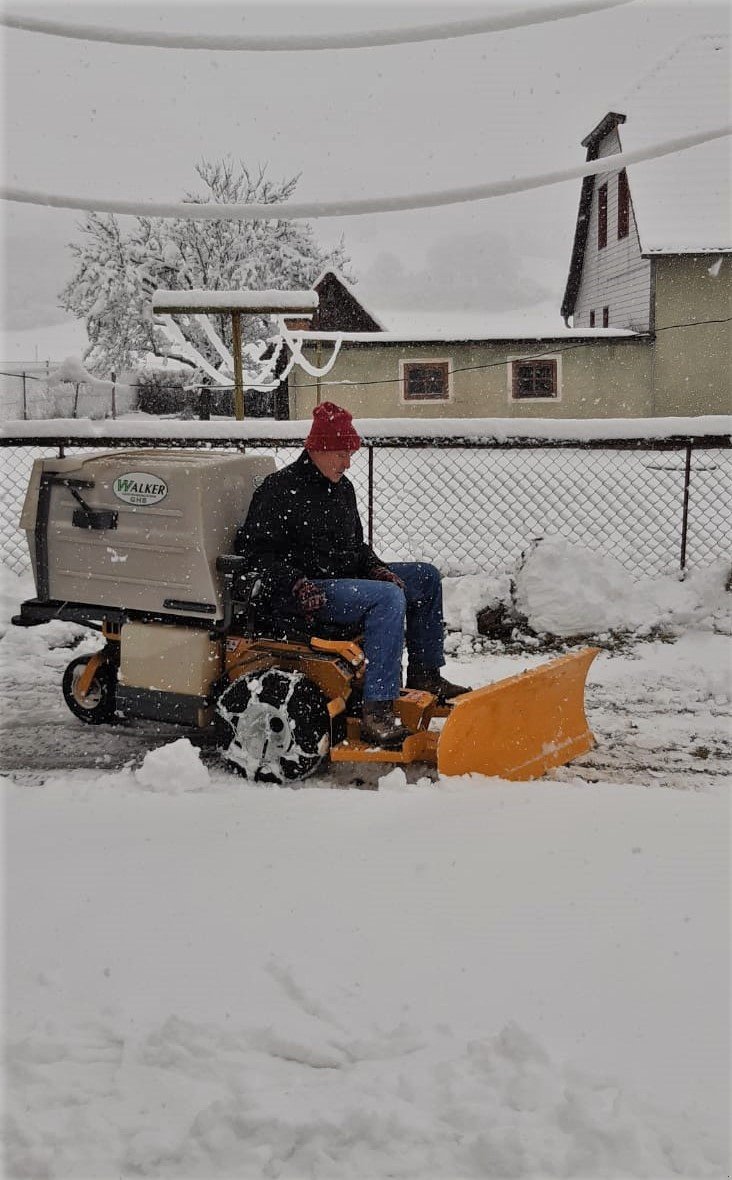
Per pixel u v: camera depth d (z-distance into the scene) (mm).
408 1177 2166
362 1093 2400
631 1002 2770
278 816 3980
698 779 4594
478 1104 2346
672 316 23516
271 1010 2750
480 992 2812
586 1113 2271
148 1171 2215
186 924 3184
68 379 10320
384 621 4410
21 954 3037
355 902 3299
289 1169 2211
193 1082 2475
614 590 7062
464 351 23328
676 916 3203
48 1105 2410
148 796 4211
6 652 6609
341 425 4621
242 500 4867
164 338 33688
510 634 6977
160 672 4777
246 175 34281
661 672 6215
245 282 33875
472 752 4359
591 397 23609
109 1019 2719
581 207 29812
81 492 4852
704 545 9484
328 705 4473
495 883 3416
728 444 7461
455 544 9477
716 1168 2174
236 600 4617
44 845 3746
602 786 4277
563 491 12641
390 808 4035
